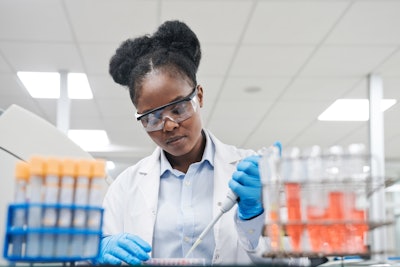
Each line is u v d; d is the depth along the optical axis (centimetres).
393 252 63
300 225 64
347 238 64
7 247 60
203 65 368
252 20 296
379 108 384
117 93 428
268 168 69
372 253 63
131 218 129
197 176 133
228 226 120
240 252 118
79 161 63
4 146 90
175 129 108
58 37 320
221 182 128
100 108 471
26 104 461
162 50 110
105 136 579
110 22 299
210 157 134
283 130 562
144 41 116
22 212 61
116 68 120
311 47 336
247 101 457
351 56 352
